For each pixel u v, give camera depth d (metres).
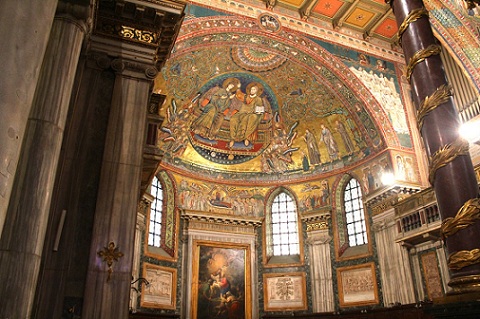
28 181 5.44
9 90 3.41
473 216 5.88
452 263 5.90
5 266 4.91
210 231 22.30
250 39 19.98
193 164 23.34
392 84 22.00
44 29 3.97
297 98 23.31
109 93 8.04
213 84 22.38
